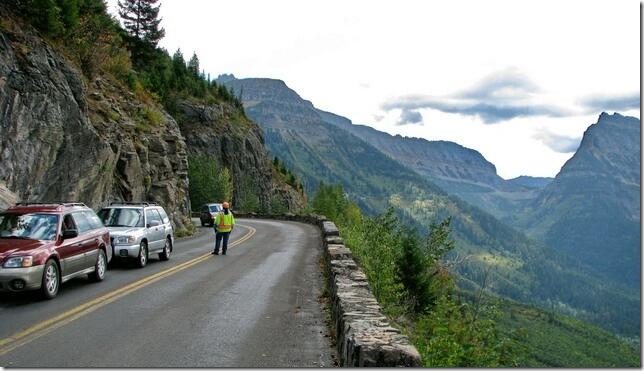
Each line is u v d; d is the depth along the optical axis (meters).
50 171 20.00
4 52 18.53
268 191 131.62
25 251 10.51
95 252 13.20
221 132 118.50
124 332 8.50
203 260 19.11
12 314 9.59
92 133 22.47
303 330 9.08
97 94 28.12
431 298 23.80
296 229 40.94
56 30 23.78
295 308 11.01
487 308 12.52
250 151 128.62
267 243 27.70
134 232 16.41
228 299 11.69
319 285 14.36
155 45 86.62
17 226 11.52
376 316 6.87
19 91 18.56
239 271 16.44
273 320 9.77
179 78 124.75
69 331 8.48
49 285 10.93
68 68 22.22
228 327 9.08
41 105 19.47
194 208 83.50
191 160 86.00
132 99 33.88
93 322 9.12
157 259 19.08
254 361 7.18
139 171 29.11
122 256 16.03
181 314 9.98
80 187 21.94
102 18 37.59
